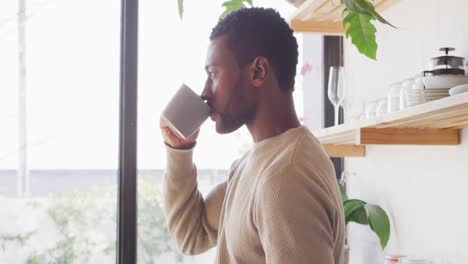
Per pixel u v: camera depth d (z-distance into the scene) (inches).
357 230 81.1
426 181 61.9
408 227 65.8
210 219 47.4
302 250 29.6
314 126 93.6
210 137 84.7
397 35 69.7
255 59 37.0
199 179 84.6
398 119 51.0
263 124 37.5
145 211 85.1
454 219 56.5
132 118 83.9
